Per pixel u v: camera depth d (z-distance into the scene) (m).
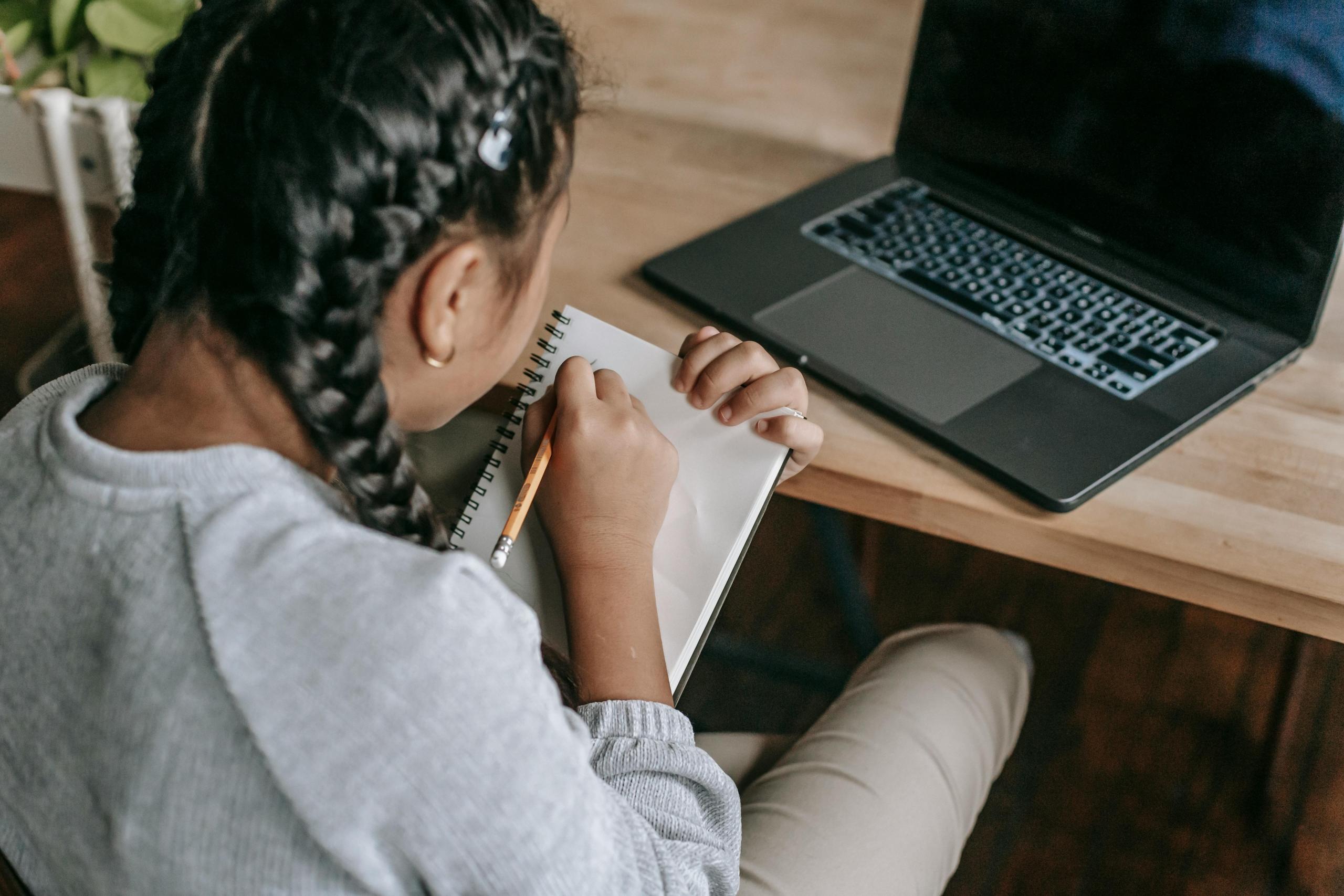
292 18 0.47
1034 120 0.98
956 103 1.04
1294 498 0.79
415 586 0.44
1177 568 0.75
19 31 0.97
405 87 0.45
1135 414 0.83
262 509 0.45
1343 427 0.85
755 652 1.29
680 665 0.69
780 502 1.74
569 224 1.02
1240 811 1.38
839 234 1.00
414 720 0.42
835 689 1.29
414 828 0.42
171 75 0.51
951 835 0.86
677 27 1.30
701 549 0.71
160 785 0.42
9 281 1.52
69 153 0.95
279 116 0.45
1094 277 0.96
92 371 0.56
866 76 1.23
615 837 0.49
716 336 0.75
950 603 1.61
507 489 0.73
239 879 0.43
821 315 0.91
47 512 0.47
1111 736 1.46
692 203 1.05
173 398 0.49
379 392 0.49
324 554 0.44
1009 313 0.92
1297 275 0.86
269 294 0.45
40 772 0.47
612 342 0.76
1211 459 0.82
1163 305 0.93
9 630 0.47
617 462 0.68
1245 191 0.87
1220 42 0.85
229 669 0.42
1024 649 1.05
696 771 0.62
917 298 0.93
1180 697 1.50
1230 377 0.87
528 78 0.49
